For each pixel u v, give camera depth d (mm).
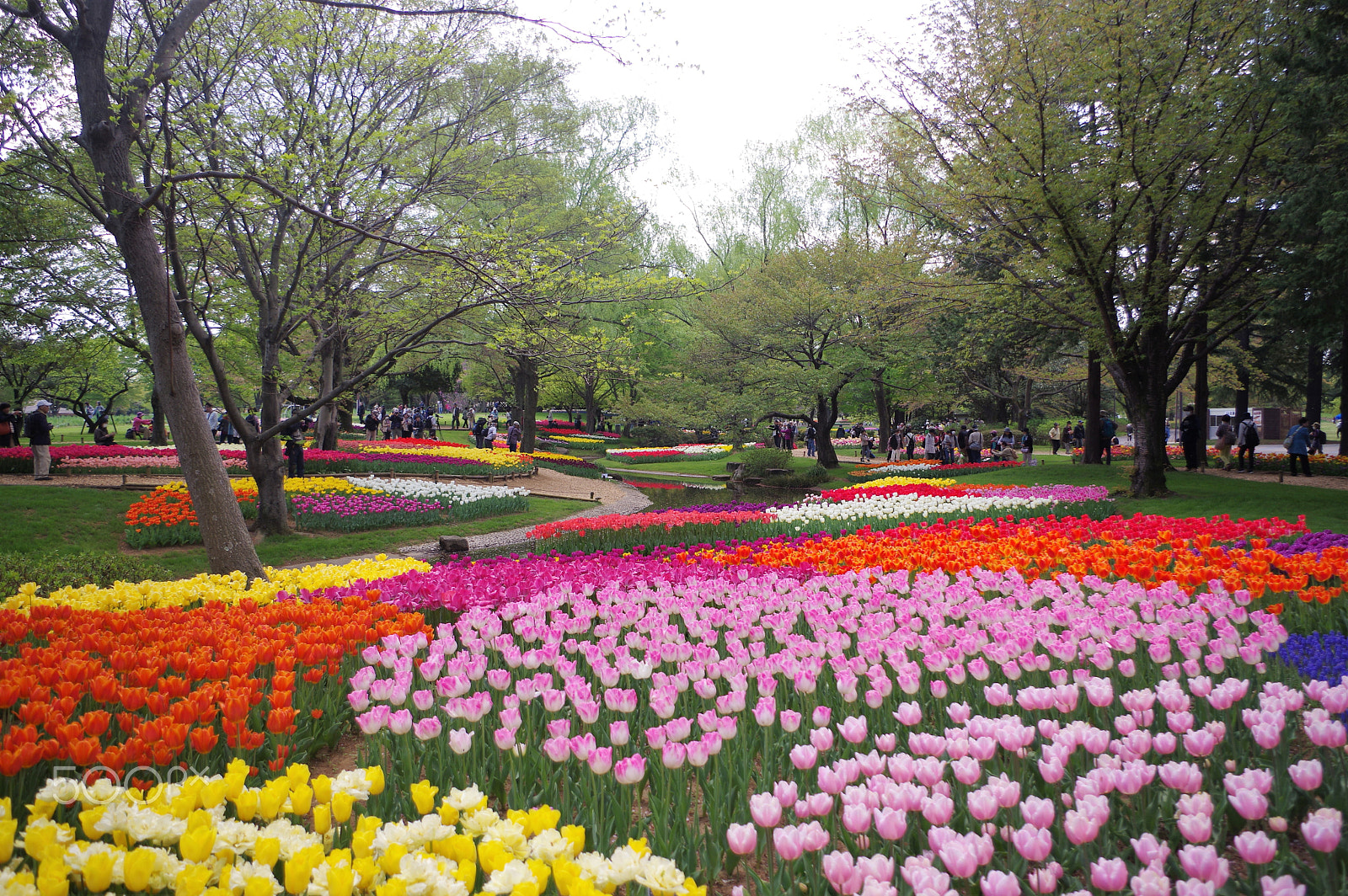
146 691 3766
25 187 14539
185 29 10297
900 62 18219
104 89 9695
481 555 12922
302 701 4379
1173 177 16406
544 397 58906
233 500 10312
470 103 18797
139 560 12734
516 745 3457
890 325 28141
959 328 31672
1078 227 16156
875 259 25562
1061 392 53375
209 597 7324
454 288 14242
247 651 4430
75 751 3045
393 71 15359
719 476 33812
